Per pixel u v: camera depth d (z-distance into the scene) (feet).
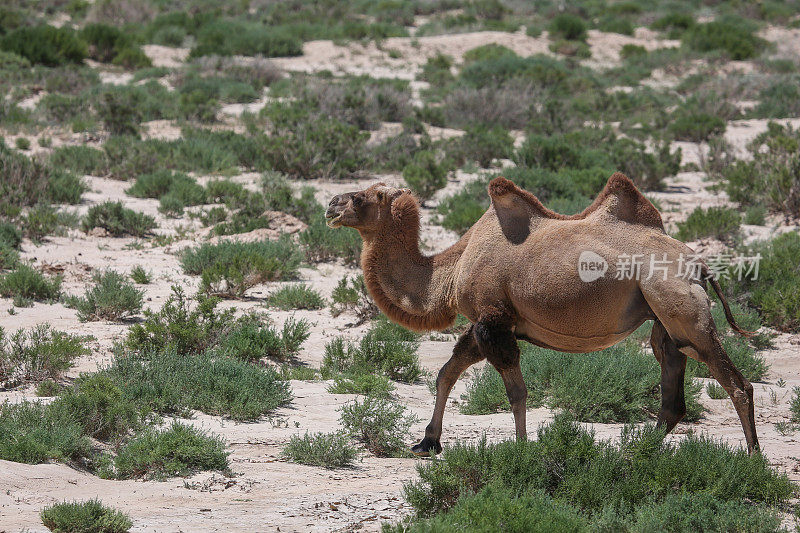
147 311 144.05
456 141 347.36
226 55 556.10
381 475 88.33
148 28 654.12
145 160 299.99
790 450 98.78
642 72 563.07
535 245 84.07
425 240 225.15
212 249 196.95
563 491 76.28
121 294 161.58
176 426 92.07
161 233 234.79
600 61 622.54
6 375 119.03
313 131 309.63
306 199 255.50
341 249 212.84
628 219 83.41
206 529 69.31
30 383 117.91
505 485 76.02
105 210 231.71
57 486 78.89
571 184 267.39
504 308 85.61
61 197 255.29
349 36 653.30
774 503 78.02
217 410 111.24
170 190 272.92
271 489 82.07
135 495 78.69
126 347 137.69
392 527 66.64
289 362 144.36
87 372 116.06
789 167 254.47
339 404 118.73
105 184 288.51
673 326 80.74
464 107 429.79
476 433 105.29
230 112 422.00
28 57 507.71
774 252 200.54
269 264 188.65
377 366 139.85
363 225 92.84
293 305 177.78
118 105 355.36
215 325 145.59
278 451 96.32
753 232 228.63
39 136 345.31
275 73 510.99
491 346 85.92
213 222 240.73
